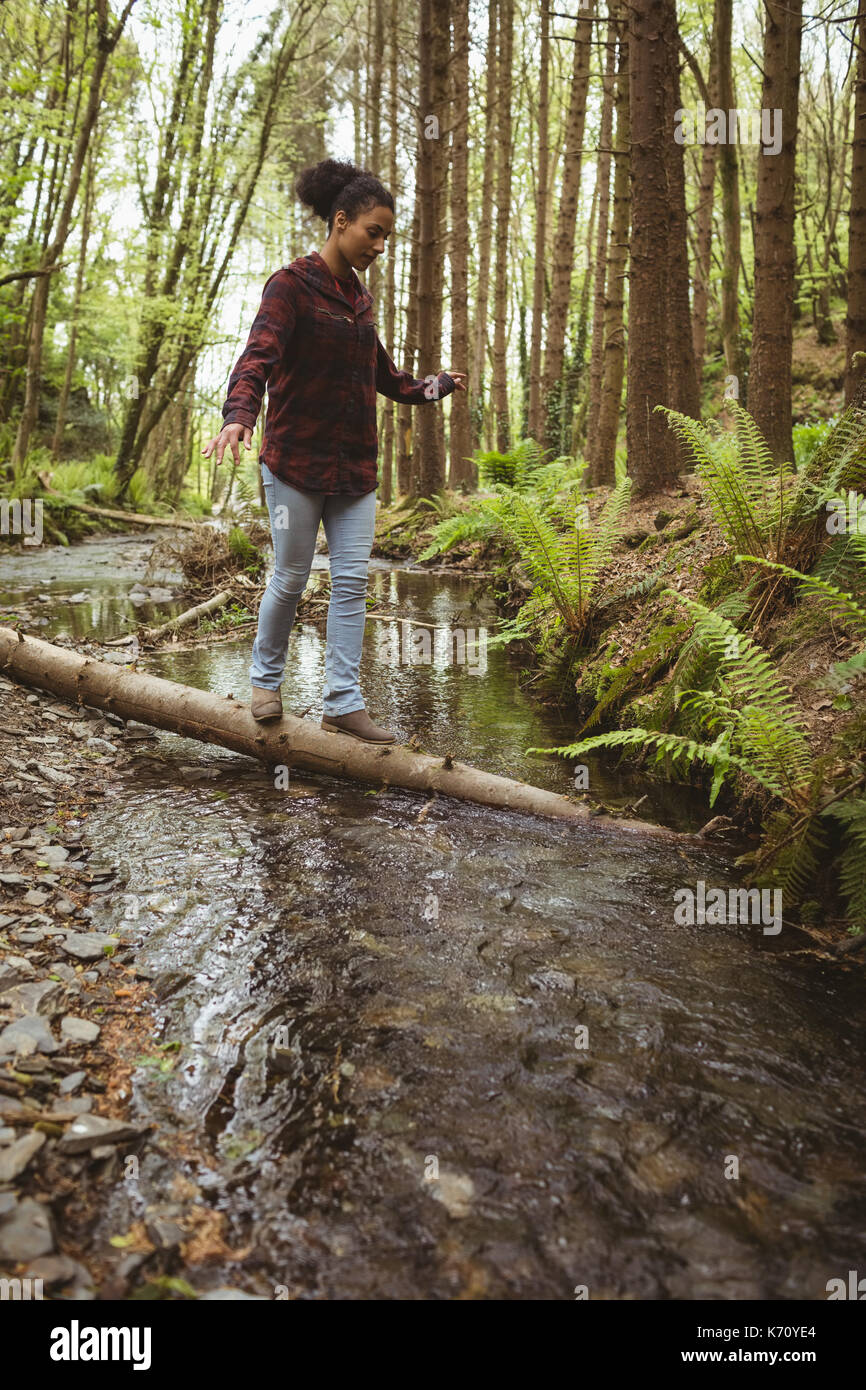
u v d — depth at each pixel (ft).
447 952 7.32
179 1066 5.82
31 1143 4.90
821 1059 6.01
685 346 28.55
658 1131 5.27
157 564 32.07
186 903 8.12
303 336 10.33
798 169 75.56
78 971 6.91
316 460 10.75
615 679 13.06
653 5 21.75
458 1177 4.89
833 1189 4.85
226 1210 4.65
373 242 10.46
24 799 10.34
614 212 34.86
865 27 20.27
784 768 8.85
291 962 7.12
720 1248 4.46
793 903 8.27
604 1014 6.48
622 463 43.14
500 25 55.52
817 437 31.45
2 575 31.24
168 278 57.41
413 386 11.98
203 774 11.85
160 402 62.44
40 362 46.93
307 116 59.67
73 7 43.65
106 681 13.17
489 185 63.05
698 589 14.26
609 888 8.61
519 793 10.87
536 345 58.80
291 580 11.21
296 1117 5.36
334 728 11.82
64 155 51.37
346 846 9.50
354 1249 4.43
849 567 11.12
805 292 74.69
